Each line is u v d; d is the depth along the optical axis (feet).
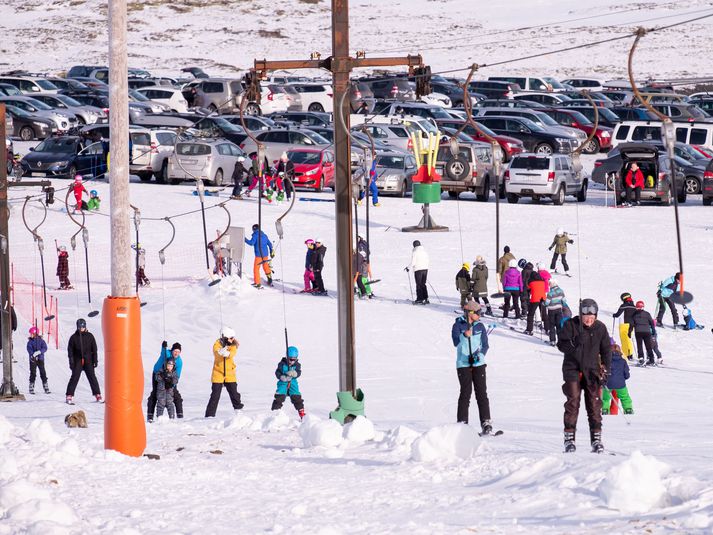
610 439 108.17
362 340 210.59
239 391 179.63
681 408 150.61
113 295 99.04
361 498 72.23
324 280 266.77
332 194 383.45
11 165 387.96
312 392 173.17
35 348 189.06
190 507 69.15
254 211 343.87
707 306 235.61
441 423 132.16
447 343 208.64
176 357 153.99
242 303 240.53
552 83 625.82
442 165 373.81
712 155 429.38
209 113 500.74
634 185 369.91
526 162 373.40
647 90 572.51
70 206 346.33
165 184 395.75
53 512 61.62
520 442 104.42
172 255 285.64
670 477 66.08
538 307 232.94
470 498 69.62
